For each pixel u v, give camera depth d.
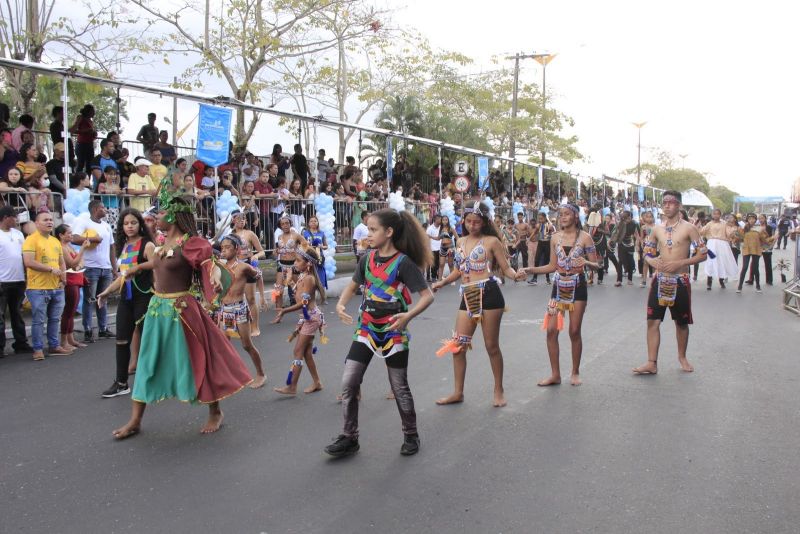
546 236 17.83
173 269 5.26
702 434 5.31
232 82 19.64
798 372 7.37
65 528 3.81
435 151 27.28
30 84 15.15
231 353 5.50
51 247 8.25
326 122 15.06
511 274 6.30
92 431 5.53
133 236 6.63
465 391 6.64
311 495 4.21
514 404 6.18
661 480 4.41
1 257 8.22
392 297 4.87
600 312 11.98
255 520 3.88
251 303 9.64
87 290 9.23
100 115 21.33
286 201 14.02
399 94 27.02
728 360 7.98
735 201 77.69
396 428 5.52
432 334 9.82
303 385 6.91
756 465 4.66
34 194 10.03
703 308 12.75
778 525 3.77
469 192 23.50
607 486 4.32
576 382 6.86
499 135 34.69
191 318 5.28
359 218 16.55
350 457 4.87
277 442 5.21
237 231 10.88
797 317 11.50
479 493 4.22
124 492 4.29
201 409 6.11
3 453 5.02
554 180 39.88
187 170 12.97
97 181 11.20
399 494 4.21
